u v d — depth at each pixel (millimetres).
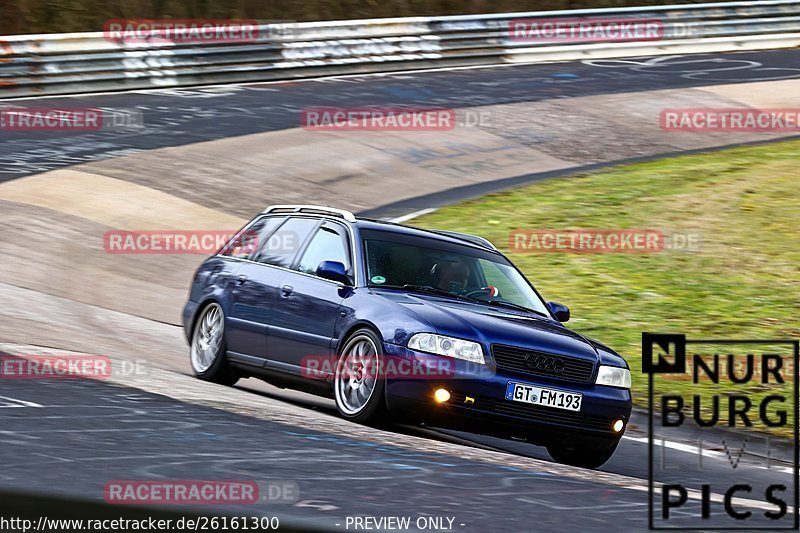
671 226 60969
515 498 20359
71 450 20969
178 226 59875
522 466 24547
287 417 27312
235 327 33469
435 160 76188
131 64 94250
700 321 46875
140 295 48906
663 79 103938
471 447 27859
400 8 133125
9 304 42594
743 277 52812
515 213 64125
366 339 28781
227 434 23812
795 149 79500
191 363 35500
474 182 72062
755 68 109875
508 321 29312
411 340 27688
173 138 77438
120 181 66375
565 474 24203
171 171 69312
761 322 46656
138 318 45406
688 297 50125
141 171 68812
